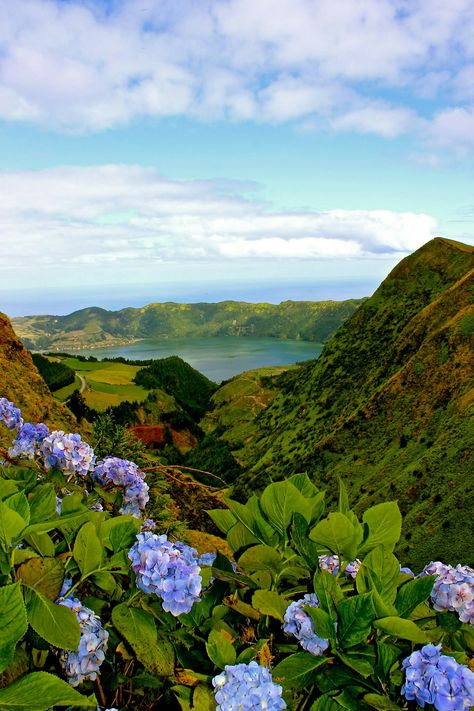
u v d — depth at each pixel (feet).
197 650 6.72
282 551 7.70
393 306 571.69
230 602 7.19
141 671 6.68
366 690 5.75
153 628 6.24
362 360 526.57
